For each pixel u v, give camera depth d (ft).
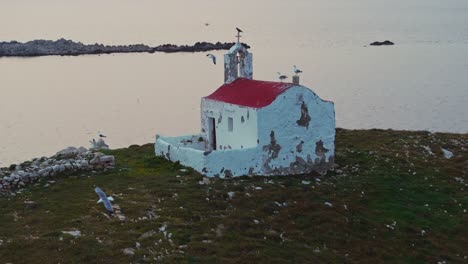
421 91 361.30
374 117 287.48
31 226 86.89
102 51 625.82
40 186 107.65
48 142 244.63
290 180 117.70
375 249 93.20
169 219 90.94
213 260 78.43
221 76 458.91
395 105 317.42
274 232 91.35
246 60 144.36
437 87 375.66
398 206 110.73
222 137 133.49
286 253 84.79
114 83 427.74
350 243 93.71
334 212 102.63
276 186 112.06
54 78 450.30
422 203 114.52
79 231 84.69
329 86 390.83
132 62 558.56
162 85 417.08
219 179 114.83
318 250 88.79
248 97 127.85
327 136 126.82
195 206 97.76
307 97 123.03
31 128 273.33
